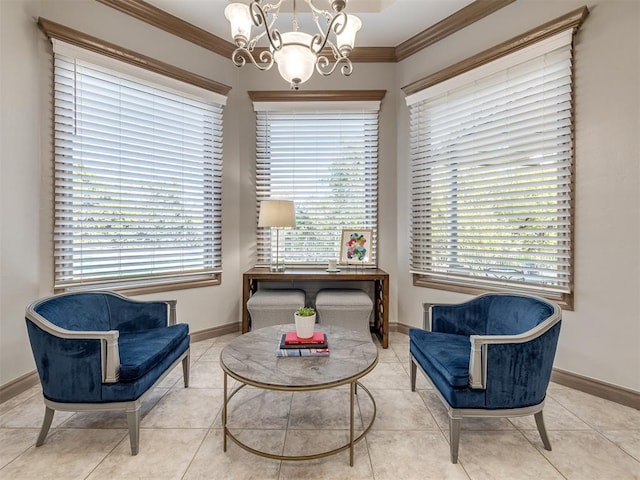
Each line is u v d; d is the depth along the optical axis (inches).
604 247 82.1
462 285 115.4
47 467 58.8
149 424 72.2
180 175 121.0
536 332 60.8
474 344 59.9
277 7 72.2
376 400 82.7
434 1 105.9
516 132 99.3
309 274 119.3
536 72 94.4
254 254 138.3
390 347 119.6
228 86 130.0
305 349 68.4
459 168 114.7
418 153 127.4
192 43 121.7
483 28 107.3
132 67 106.4
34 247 88.6
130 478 56.5
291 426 71.4
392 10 110.0
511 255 102.2
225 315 133.3
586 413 76.5
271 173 138.1
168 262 119.0
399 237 135.9
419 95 124.1
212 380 93.4
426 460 61.2
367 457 61.8
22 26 85.0
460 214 115.3
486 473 58.1
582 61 85.0
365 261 129.0
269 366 63.1
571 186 87.7
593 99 83.3
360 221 137.6
